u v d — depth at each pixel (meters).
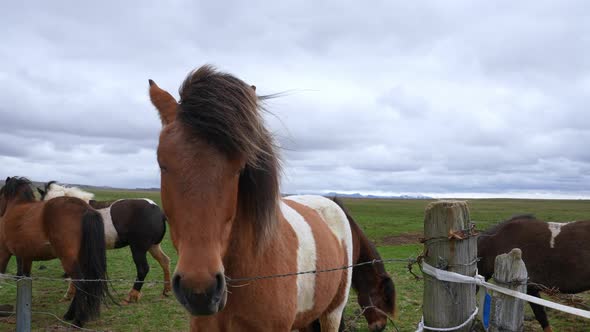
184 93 1.99
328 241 3.19
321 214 3.69
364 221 28.77
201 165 1.83
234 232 2.21
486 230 6.34
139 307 7.23
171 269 10.93
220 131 1.84
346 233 3.89
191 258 1.77
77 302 6.14
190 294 1.73
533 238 5.86
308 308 2.86
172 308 7.17
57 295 7.88
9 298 7.45
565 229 5.78
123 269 10.82
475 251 2.37
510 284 2.27
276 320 2.37
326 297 3.07
